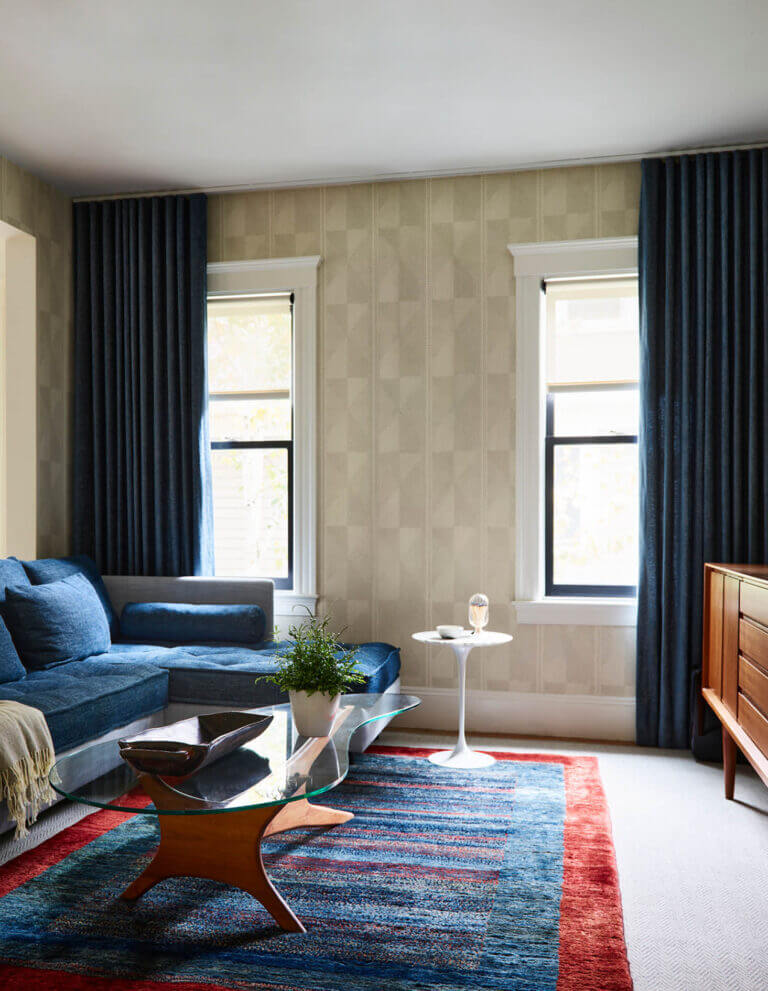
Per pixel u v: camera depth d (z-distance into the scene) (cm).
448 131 398
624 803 330
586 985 199
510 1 293
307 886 252
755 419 401
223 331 482
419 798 330
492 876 259
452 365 448
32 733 274
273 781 222
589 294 444
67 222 480
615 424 444
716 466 410
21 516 450
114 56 329
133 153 421
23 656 365
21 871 262
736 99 366
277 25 308
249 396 479
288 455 476
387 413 455
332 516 461
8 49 323
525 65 337
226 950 215
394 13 300
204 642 430
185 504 464
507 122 388
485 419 445
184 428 465
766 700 272
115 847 282
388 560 455
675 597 413
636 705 417
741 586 309
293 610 462
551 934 223
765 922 233
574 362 447
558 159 429
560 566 452
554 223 438
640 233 421
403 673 454
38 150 417
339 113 379
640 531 418
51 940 220
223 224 475
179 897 246
